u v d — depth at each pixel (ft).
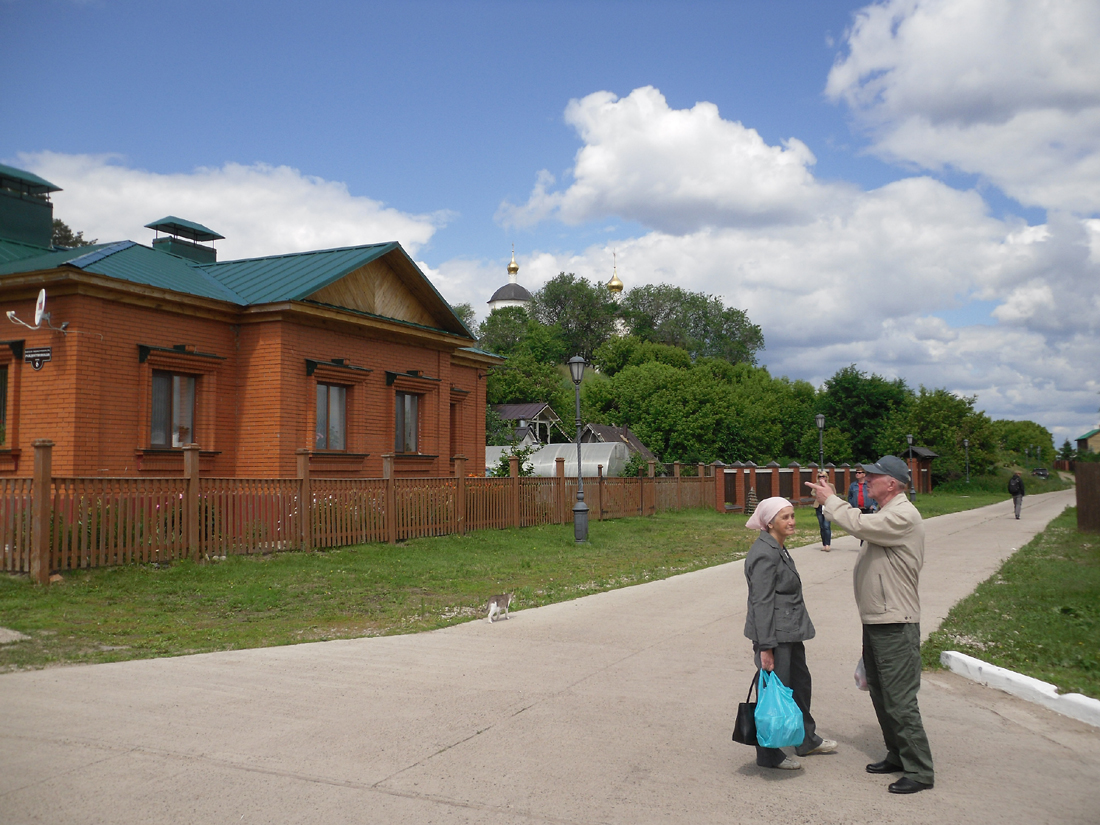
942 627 28.17
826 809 13.24
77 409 46.55
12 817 12.62
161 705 18.76
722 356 335.47
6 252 56.13
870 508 53.36
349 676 21.75
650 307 350.02
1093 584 36.24
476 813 12.92
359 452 61.46
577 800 13.50
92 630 27.14
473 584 39.06
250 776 14.40
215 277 62.03
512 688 20.62
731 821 12.73
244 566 39.81
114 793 13.58
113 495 36.40
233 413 56.03
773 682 14.71
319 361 57.21
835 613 32.12
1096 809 13.32
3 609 29.45
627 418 215.92
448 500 56.54
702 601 34.88
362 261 61.00
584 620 30.42
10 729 16.89
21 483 34.30
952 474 209.15
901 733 14.20
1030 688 20.07
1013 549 55.26
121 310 49.19
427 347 69.46
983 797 13.82
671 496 91.04
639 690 20.53
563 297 350.43
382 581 38.75
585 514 60.29
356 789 13.87
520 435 180.04
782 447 239.09
